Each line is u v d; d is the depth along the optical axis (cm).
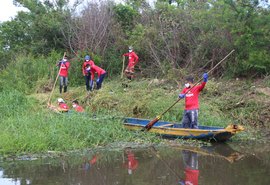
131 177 753
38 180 735
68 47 2103
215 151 988
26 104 1377
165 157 922
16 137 984
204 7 1898
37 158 908
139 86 1577
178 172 785
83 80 1841
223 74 1716
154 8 2109
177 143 1087
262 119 1303
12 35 2289
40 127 1074
